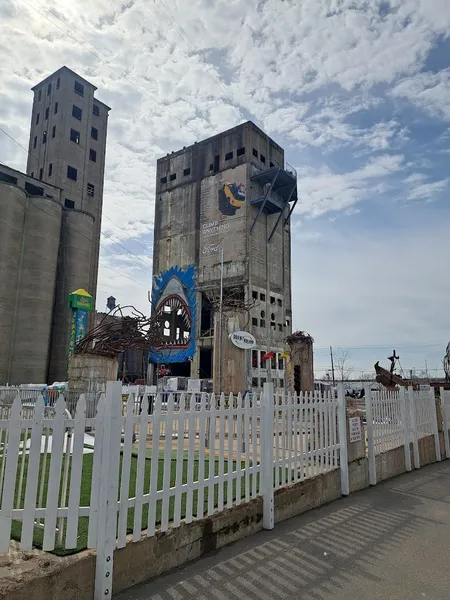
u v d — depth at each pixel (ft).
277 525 18.86
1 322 130.31
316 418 23.67
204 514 15.90
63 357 147.33
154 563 13.48
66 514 12.05
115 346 55.72
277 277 198.18
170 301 201.26
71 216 157.79
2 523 11.55
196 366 183.83
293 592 12.79
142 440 13.62
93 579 11.77
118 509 12.62
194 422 15.72
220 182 199.21
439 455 39.88
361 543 16.97
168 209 215.72
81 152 195.42
